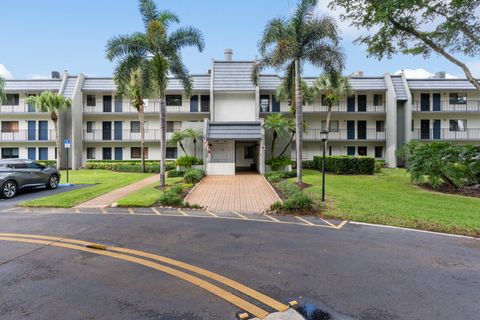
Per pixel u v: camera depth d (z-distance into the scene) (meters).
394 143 28.20
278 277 4.51
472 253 5.66
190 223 8.14
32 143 29.95
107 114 29.84
